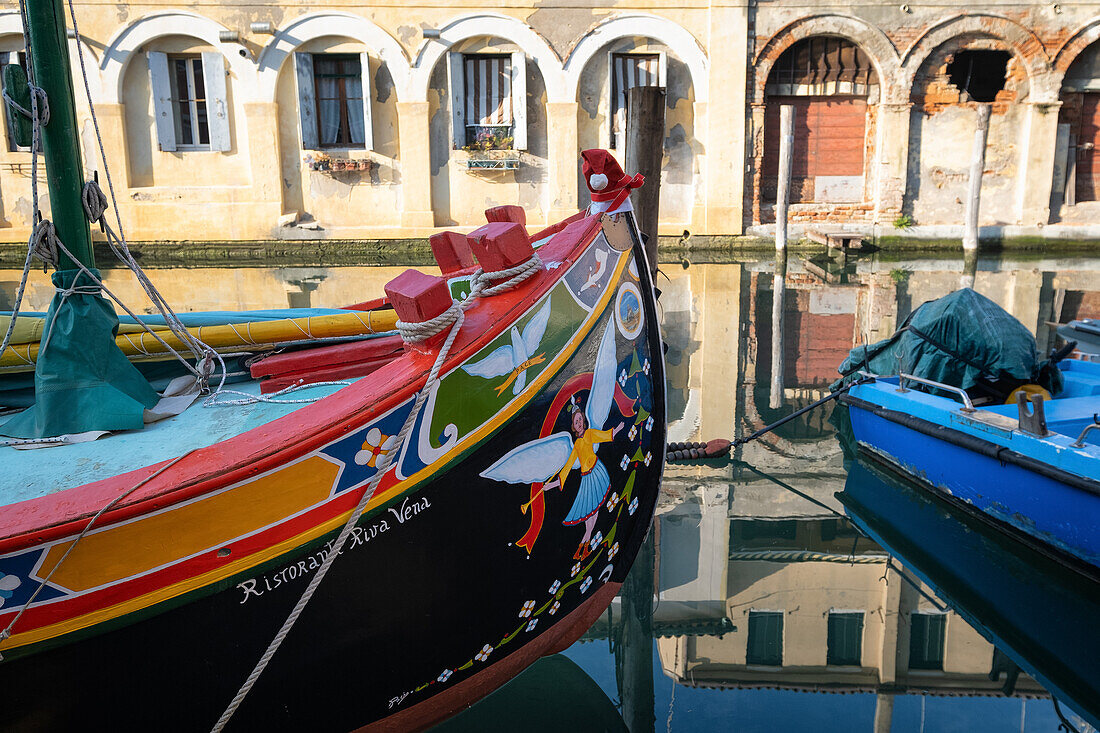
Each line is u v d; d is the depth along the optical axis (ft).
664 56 50.83
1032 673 11.89
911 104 51.55
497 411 8.66
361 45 50.65
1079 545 12.97
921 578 14.39
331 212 52.70
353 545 7.80
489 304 8.87
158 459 8.63
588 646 12.70
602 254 10.78
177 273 44.75
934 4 50.01
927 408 16.40
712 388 24.08
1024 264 45.88
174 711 7.48
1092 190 53.31
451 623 8.85
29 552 6.45
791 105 51.01
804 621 13.11
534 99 51.88
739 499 17.35
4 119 49.93
